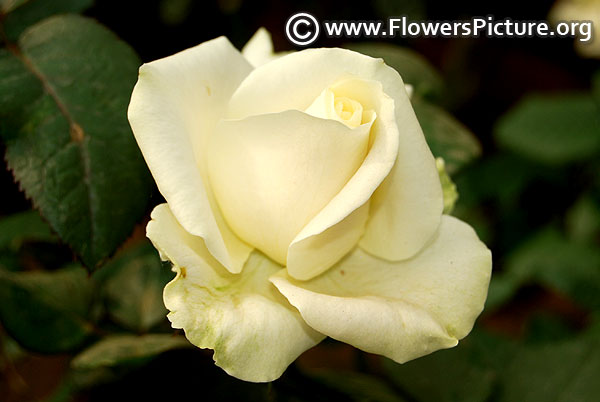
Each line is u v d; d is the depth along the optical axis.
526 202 0.65
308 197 0.28
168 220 0.27
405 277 0.29
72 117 0.31
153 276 0.35
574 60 0.87
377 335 0.27
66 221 0.30
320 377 0.34
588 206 0.58
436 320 0.28
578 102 0.61
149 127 0.27
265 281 0.29
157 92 0.27
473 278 0.29
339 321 0.27
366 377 0.35
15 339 0.33
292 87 0.28
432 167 0.28
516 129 0.61
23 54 0.32
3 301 0.33
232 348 0.26
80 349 0.34
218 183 0.28
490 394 0.36
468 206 0.56
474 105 0.84
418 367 0.36
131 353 0.30
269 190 0.28
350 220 0.28
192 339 0.26
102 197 0.31
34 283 0.33
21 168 0.30
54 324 0.33
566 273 0.53
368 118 0.28
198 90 0.28
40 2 0.35
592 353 0.37
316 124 0.27
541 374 0.37
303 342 0.27
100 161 0.31
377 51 0.40
